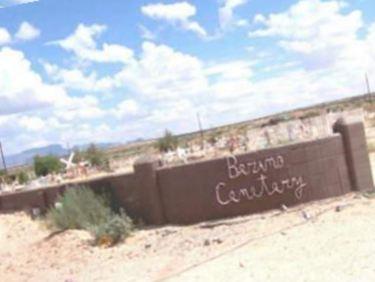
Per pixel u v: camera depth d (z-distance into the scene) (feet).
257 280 31.22
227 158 50.49
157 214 52.19
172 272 36.09
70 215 54.08
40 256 47.50
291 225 42.57
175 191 51.62
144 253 43.06
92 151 227.20
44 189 62.90
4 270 45.34
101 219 53.11
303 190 49.93
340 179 50.60
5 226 61.05
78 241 48.78
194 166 51.03
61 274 41.27
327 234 37.91
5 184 183.62
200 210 50.90
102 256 44.27
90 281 37.78
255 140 150.20
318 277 29.78
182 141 334.85
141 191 53.11
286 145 50.24
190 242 43.57
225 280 32.35
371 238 34.96
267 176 50.16
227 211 50.37
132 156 249.96
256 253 36.81
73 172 168.25
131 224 51.13
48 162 206.49
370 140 99.66
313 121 141.59
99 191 56.13
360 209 43.21
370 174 51.08
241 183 50.34
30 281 40.96
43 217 61.57
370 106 241.96
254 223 45.88
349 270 29.91
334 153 50.65
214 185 50.60
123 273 38.29
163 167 52.24
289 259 34.09
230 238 42.27
